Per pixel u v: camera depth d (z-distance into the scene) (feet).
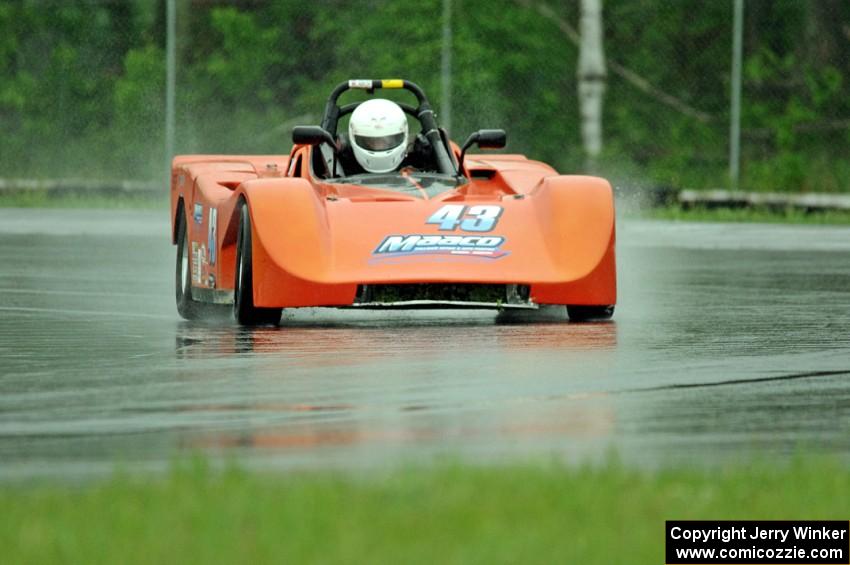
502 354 88.89
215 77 297.74
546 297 100.42
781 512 48.37
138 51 295.28
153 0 321.73
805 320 108.99
